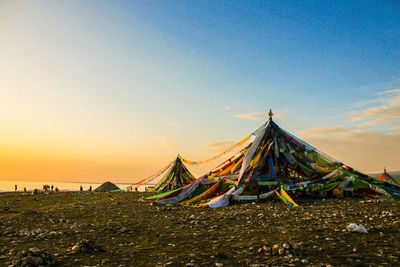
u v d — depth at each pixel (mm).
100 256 8578
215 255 8656
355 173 27312
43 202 28469
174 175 44906
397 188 26391
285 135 29141
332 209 18859
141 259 8328
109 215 18109
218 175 30078
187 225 14258
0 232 12195
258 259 8211
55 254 8625
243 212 18625
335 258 8125
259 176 26875
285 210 19125
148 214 18750
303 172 28297
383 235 10859
